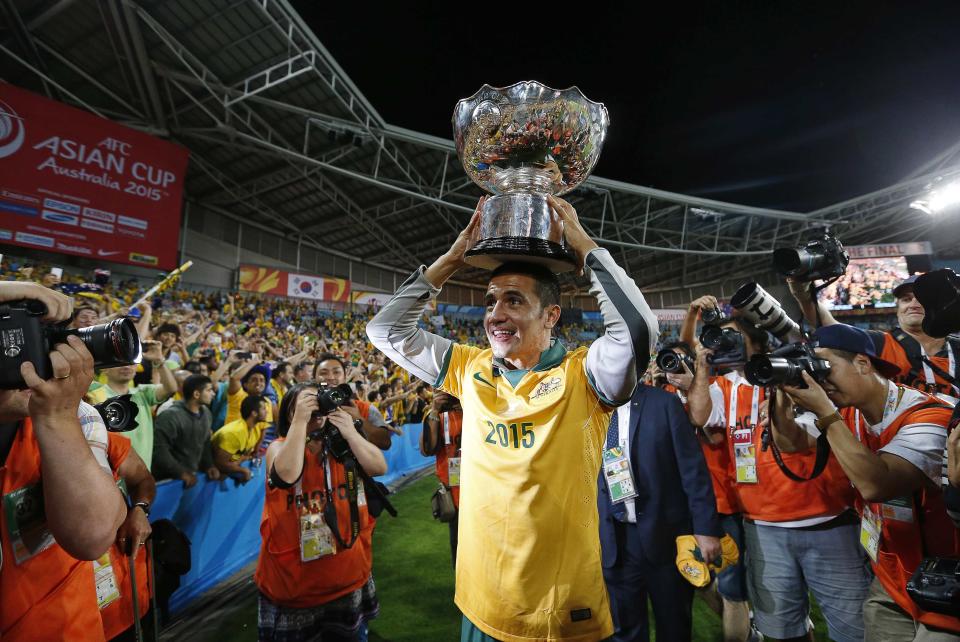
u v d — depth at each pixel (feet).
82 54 38.11
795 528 7.13
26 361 2.91
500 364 4.44
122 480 5.24
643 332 3.75
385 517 17.15
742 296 6.06
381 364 35.06
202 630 9.40
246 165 55.88
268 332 45.57
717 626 9.61
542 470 3.83
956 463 3.54
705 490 6.70
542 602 3.72
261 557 6.75
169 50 37.42
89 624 3.98
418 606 10.46
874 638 5.39
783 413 6.48
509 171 4.95
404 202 67.36
